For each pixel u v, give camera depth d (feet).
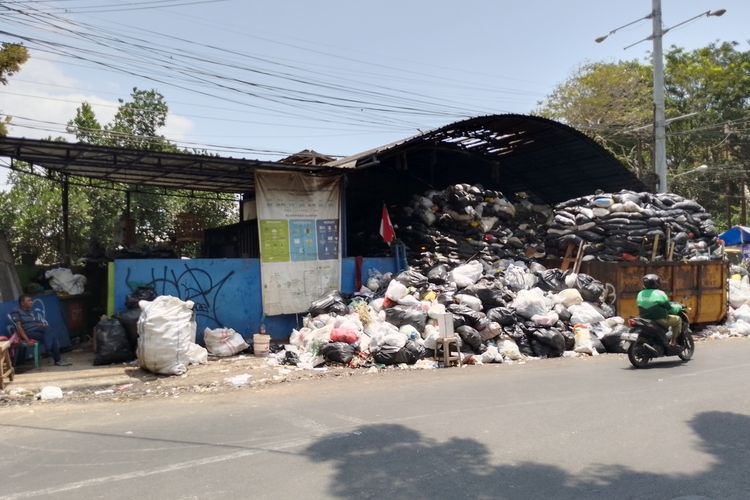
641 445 16.92
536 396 23.48
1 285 32.48
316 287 40.68
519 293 38.11
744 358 33.24
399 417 20.26
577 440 17.40
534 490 13.60
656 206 45.73
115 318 32.01
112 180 47.93
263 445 17.15
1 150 34.42
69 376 28.25
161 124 66.54
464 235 46.70
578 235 44.93
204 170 40.98
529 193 63.21
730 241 85.25
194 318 34.96
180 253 65.72
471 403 22.35
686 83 114.93
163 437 18.15
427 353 32.83
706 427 18.72
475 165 58.70
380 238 49.39
